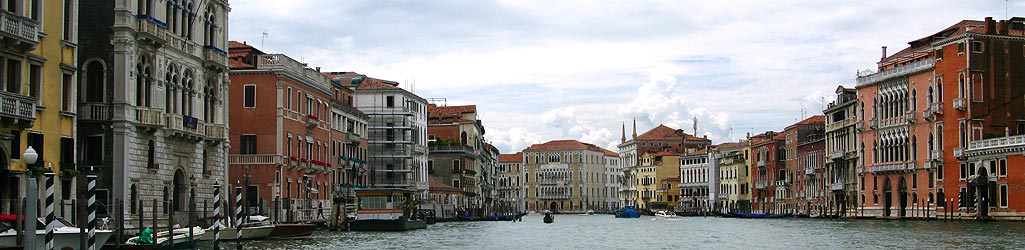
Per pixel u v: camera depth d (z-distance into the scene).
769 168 132.62
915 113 87.62
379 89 93.88
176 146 45.72
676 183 179.88
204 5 48.44
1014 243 45.19
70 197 37.53
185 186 46.84
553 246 49.22
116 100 41.09
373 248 43.19
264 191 61.03
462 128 124.50
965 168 80.50
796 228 72.81
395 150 93.50
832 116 107.19
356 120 81.94
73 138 37.31
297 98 65.06
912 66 87.75
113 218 40.50
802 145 120.44
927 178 85.94
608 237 61.44
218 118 50.06
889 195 93.19
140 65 42.56
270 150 61.50
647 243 52.62
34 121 34.00
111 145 41.12
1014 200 74.00
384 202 63.91
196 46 47.50
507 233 67.50
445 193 112.31
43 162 35.38
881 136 94.06
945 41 82.62
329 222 64.75
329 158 72.94
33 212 23.03
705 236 61.69
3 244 26.75
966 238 50.03
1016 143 73.50
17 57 33.47
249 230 44.78
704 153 167.62
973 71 79.94
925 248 42.38
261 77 61.88
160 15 43.84
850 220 92.75
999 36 80.31
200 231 38.25
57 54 36.25
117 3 41.09
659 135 197.38
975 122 79.81
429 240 52.41
